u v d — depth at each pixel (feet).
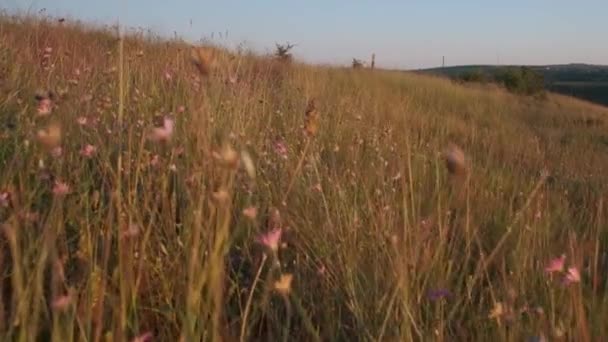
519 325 8.05
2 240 7.70
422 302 8.75
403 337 7.45
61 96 12.94
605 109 77.92
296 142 15.87
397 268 8.59
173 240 8.87
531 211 13.07
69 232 8.99
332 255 10.07
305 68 41.45
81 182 9.98
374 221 10.66
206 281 7.30
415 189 13.43
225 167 6.48
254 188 11.27
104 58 22.71
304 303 9.01
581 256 10.12
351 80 44.24
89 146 10.61
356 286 9.11
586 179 20.98
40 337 6.73
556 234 12.73
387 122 23.13
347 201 11.75
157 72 19.52
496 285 9.75
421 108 34.81
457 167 6.60
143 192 10.02
